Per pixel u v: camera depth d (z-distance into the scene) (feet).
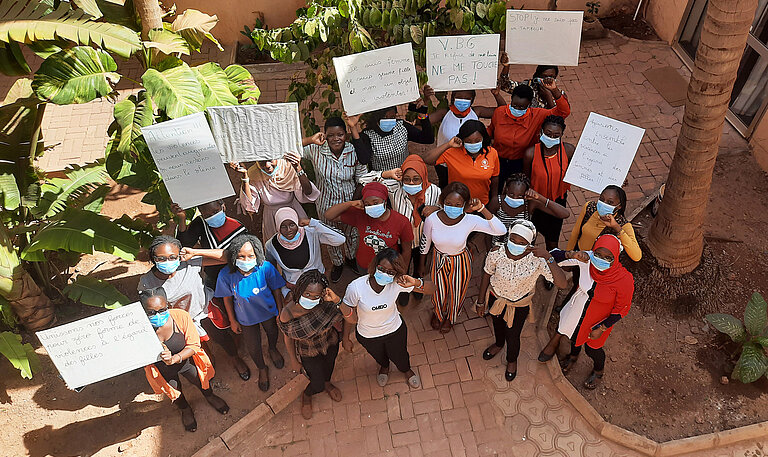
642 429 18.35
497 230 17.71
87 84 16.44
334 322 16.43
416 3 18.76
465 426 18.61
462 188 16.65
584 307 16.87
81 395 19.45
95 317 14.56
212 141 16.56
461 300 19.31
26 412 19.02
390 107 19.40
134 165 19.11
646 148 27.04
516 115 20.15
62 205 19.97
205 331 18.45
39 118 18.89
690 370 19.70
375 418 18.89
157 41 17.21
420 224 19.45
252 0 31.07
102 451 18.22
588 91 29.78
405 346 18.10
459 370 19.89
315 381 17.92
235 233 18.26
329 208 19.88
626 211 24.47
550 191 20.12
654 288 21.45
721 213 24.39
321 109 22.65
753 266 22.47
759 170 26.00
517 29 19.72
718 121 17.78
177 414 19.03
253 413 18.79
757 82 25.77
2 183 18.39
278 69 31.27
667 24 31.60
